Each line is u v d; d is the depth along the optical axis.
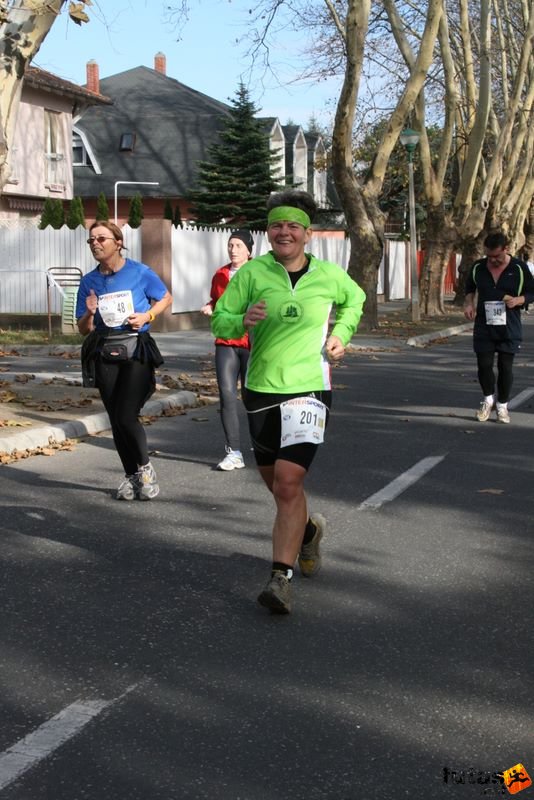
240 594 6.00
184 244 26.33
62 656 5.01
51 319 25.50
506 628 5.47
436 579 6.32
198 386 15.62
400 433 11.91
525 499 8.51
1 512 7.93
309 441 5.68
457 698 4.57
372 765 3.93
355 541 7.17
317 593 6.03
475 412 13.73
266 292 5.83
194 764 3.91
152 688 4.62
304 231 5.83
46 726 4.22
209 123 56.12
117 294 8.07
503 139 34.41
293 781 3.79
